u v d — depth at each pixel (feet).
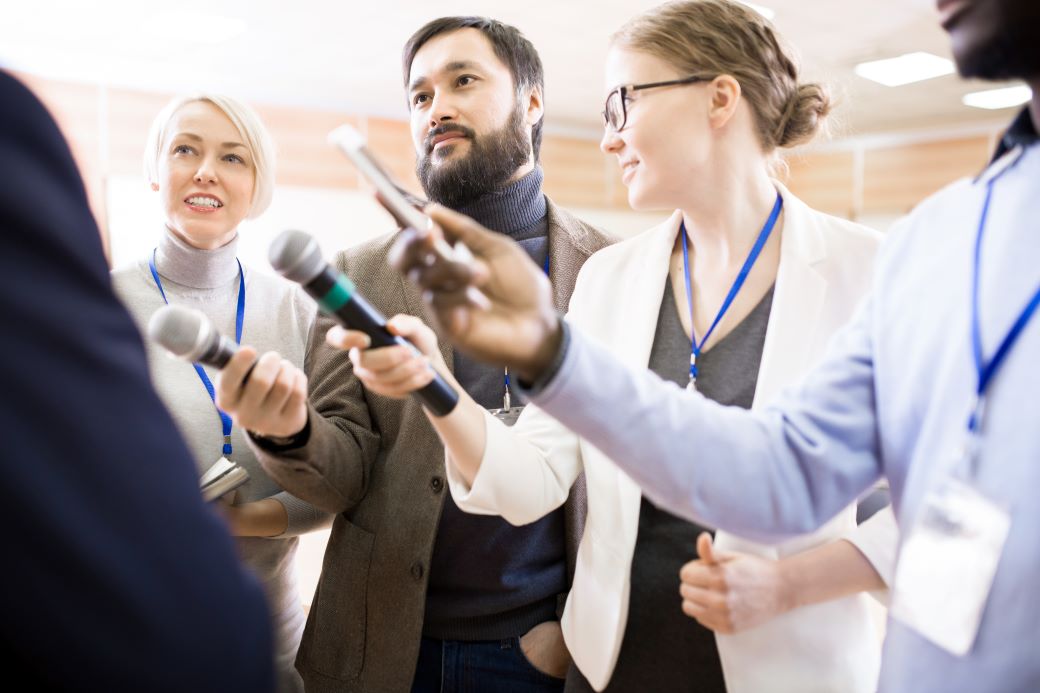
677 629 3.42
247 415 3.59
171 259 5.44
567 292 5.14
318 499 4.46
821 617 3.25
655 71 3.45
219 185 5.36
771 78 3.53
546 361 2.40
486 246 2.32
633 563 3.57
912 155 29.76
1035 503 1.93
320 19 17.25
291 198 23.73
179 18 16.97
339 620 4.75
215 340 3.41
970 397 2.16
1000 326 2.12
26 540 1.29
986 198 2.33
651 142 3.48
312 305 6.09
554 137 30.78
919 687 2.15
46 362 1.36
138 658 1.36
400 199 2.32
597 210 32.55
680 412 2.63
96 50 19.13
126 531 1.38
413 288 5.04
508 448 3.55
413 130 5.51
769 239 3.68
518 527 4.60
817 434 2.72
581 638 3.65
